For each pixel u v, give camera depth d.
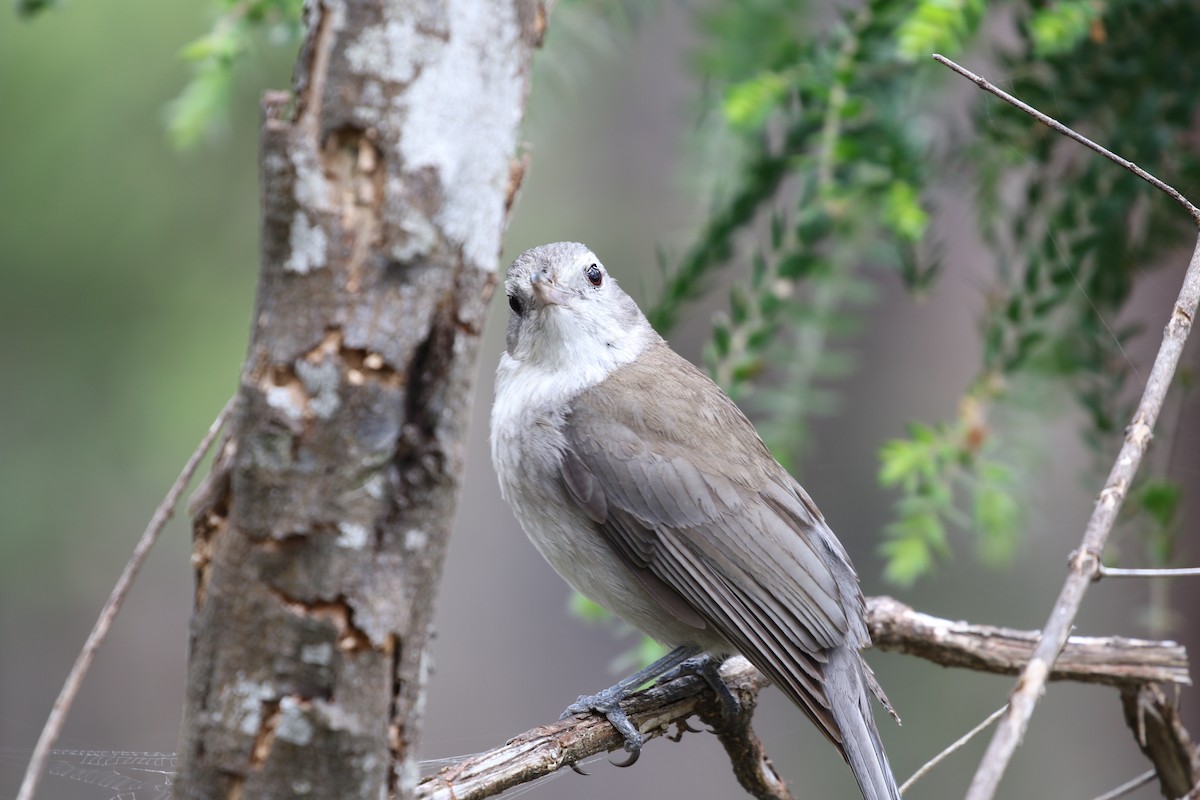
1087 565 4.52
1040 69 8.69
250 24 8.72
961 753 12.91
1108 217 8.46
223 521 4.40
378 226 4.11
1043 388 8.84
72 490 13.33
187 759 4.41
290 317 4.14
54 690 16.95
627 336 9.04
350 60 4.06
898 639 8.14
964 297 13.75
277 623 4.24
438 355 4.25
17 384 13.02
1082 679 7.69
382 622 4.28
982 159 9.07
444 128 4.11
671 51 14.13
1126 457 4.80
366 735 4.31
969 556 12.69
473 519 17.64
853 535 14.11
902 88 8.82
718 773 16.86
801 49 8.72
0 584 14.50
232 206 12.60
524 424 8.62
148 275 12.78
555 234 13.60
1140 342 10.19
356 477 4.19
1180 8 8.47
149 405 12.82
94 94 11.92
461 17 4.10
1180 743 7.78
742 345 8.85
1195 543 9.97
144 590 16.77
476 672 17.42
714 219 9.05
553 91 9.38
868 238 9.16
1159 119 8.59
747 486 8.27
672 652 8.17
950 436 8.50
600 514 8.28
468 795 6.28
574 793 16.81
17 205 12.23
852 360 9.54
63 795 8.83
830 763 14.86
